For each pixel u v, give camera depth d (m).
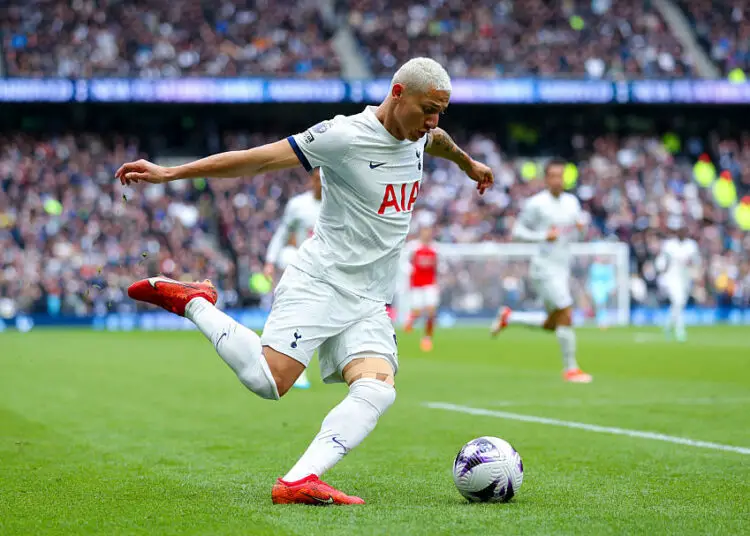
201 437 9.78
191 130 46.12
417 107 5.95
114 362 19.81
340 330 6.25
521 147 48.12
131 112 45.31
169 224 40.78
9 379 16.19
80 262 38.34
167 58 43.19
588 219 43.97
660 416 11.39
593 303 39.03
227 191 42.72
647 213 44.25
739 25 49.03
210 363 19.55
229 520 5.67
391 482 7.15
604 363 19.92
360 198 6.19
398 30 46.94
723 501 6.39
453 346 25.67
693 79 43.62
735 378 16.61
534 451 8.74
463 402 12.91
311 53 44.97
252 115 46.47
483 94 42.88
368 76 45.16
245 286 39.34
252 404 12.71
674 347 24.66
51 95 39.47
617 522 5.63
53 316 37.16
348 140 6.06
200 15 45.50
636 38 47.38
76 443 9.37
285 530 5.38
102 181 42.19
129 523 5.63
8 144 43.03
